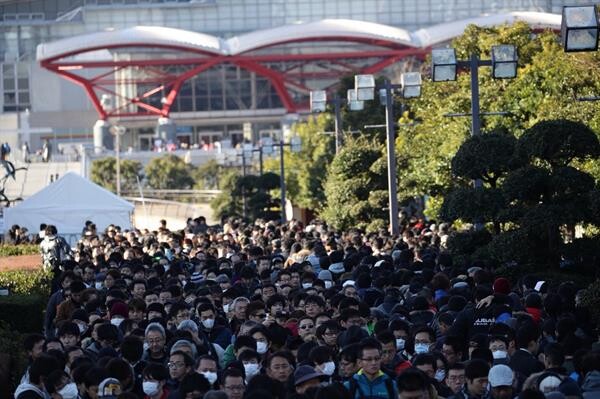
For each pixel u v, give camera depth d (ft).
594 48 149.38
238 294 147.84
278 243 236.43
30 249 327.47
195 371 98.63
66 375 100.58
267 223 307.99
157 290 154.51
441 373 105.91
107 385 99.09
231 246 232.73
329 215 325.83
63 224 367.86
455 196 196.75
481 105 277.85
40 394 101.19
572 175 178.19
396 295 145.18
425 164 294.05
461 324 121.90
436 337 121.19
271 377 97.35
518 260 182.19
